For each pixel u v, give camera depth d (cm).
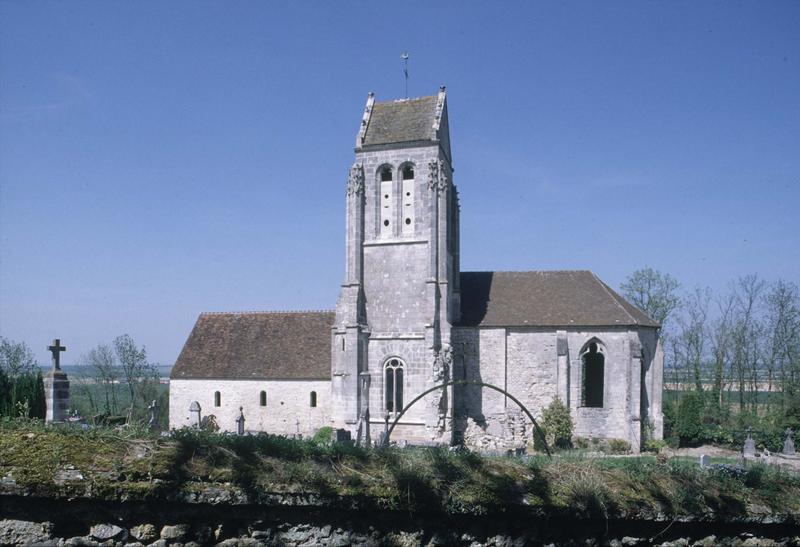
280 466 1381
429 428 4659
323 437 4472
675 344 7106
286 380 5375
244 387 5453
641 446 4747
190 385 5547
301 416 5338
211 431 1562
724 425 5344
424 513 1384
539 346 5031
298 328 5716
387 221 5022
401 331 4862
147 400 6950
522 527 1411
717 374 6325
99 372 7244
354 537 1365
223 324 5878
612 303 5028
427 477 1405
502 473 1455
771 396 6116
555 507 1398
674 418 5206
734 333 6456
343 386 4812
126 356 7075
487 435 4672
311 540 1351
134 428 1482
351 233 4972
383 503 1363
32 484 1277
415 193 4953
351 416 4750
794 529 1495
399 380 4875
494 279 5522
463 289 5469
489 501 1384
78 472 1304
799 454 4094
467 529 1395
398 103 5244
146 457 1353
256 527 1342
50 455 1330
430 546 1384
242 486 1330
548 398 4994
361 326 4841
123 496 1295
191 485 1320
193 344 5766
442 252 4869
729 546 1470
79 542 1286
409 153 4975
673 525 1451
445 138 5284
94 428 1454
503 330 5072
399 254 4922
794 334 6050
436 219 4881
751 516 1470
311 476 1366
